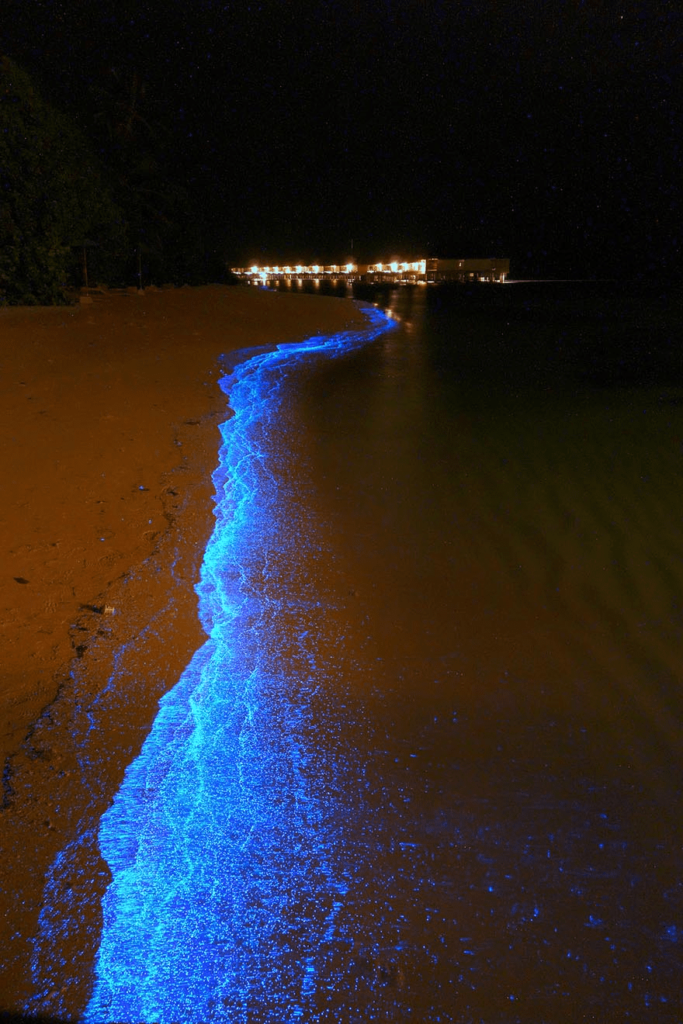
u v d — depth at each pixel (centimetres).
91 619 412
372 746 336
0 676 358
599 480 719
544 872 272
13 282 1577
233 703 359
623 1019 220
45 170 1584
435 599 477
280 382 1170
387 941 243
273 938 241
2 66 1491
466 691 381
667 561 537
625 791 314
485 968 235
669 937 247
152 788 300
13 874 256
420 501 651
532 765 328
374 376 1291
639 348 1892
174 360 1164
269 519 591
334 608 459
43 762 307
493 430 922
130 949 234
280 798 301
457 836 287
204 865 267
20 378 897
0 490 564
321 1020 217
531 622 452
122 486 605
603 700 377
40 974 224
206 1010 218
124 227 2152
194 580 472
